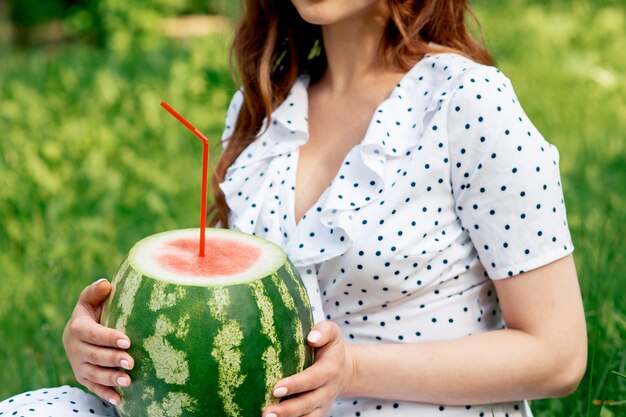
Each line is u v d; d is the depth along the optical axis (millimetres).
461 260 2604
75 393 2582
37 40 13602
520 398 2580
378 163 2576
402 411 2570
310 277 2631
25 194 5719
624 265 4172
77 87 7578
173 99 7145
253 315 2107
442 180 2549
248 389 2115
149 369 2113
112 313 2199
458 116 2518
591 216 4887
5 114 6637
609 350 3473
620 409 3254
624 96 7617
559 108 7262
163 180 6062
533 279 2535
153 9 12109
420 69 2730
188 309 2080
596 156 6207
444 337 2613
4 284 4801
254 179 2896
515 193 2500
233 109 3252
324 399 2303
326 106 2916
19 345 4078
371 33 2824
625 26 9602
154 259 2223
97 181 6031
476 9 9859
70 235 5418
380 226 2545
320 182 2791
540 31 9164
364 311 2637
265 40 3051
